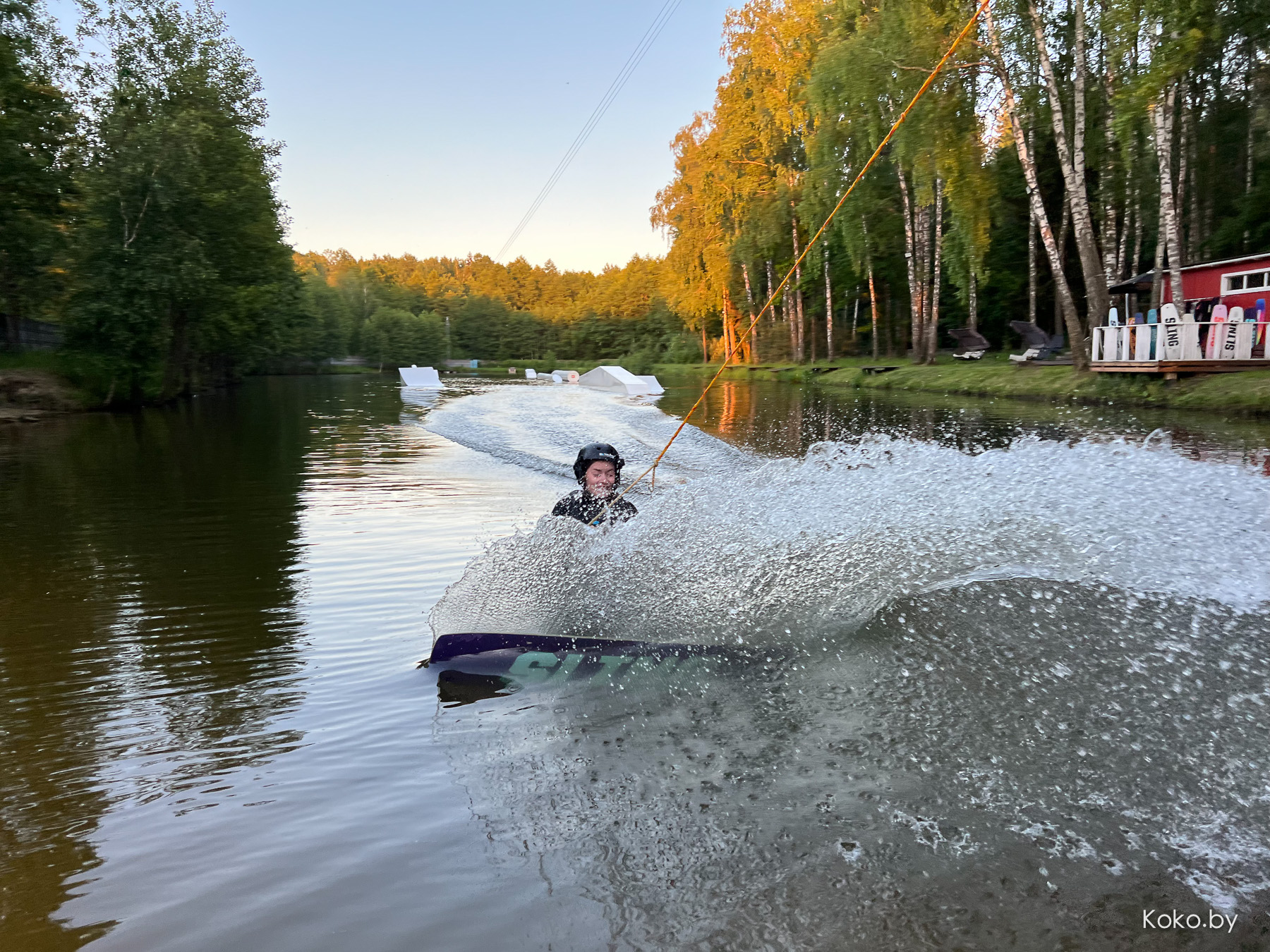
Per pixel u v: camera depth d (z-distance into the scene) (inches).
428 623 182.2
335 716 134.5
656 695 133.6
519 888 89.2
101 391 956.0
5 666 162.2
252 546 263.0
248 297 1267.2
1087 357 866.1
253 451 523.8
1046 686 122.0
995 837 94.0
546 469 417.1
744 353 2319.1
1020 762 107.5
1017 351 1524.4
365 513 311.3
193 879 92.9
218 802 109.2
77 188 997.2
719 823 98.9
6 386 852.0
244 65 1341.0
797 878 88.5
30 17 995.9
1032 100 998.4
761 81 1659.7
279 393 1327.5
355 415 810.8
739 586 163.3
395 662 158.2
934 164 1000.9
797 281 1808.6
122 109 1066.1
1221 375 660.7
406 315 4178.2
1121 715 114.9
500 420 633.6
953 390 984.9
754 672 138.0
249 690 147.0
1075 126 879.7
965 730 115.3
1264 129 1068.5
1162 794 99.9
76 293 1037.2
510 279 6481.3
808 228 1707.7
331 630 179.0
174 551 257.3
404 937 82.4
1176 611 136.9
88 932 84.9
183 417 831.1
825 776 107.6
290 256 1663.4
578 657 147.8
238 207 1152.8
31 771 119.3
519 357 4623.5
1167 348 709.3
